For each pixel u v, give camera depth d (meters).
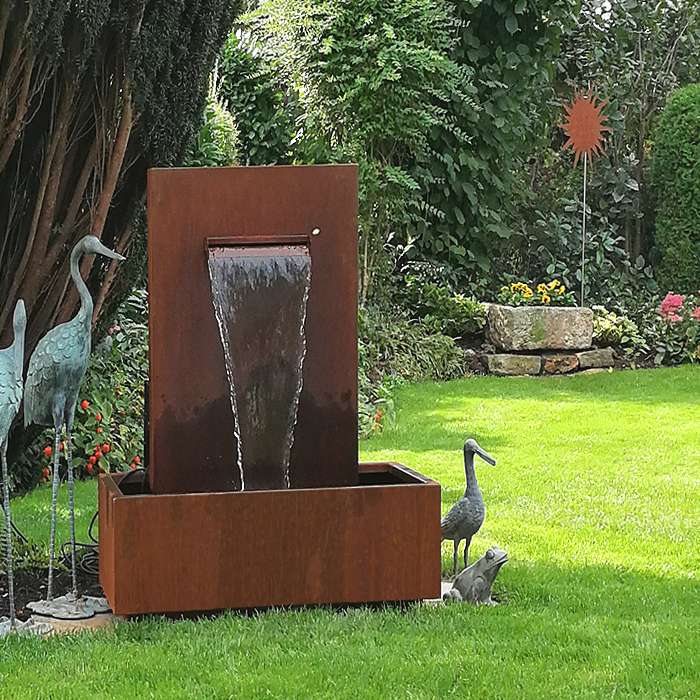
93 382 9.12
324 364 5.27
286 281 5.07
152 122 6.07
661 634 4.64
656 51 17.19
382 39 12.73
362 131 13.08
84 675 4.15
